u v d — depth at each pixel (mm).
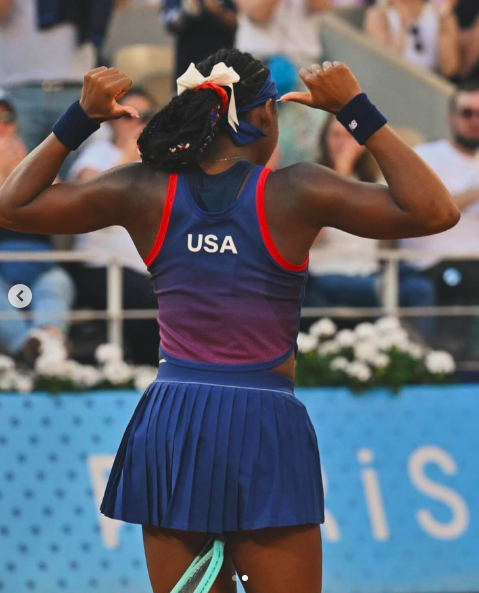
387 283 20266
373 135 7320
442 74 22359
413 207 7145
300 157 21375
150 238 7695
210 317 7480
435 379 17781
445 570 17000
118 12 20984
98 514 16484
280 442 7418
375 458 17203
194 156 7488
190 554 7605
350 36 22094
